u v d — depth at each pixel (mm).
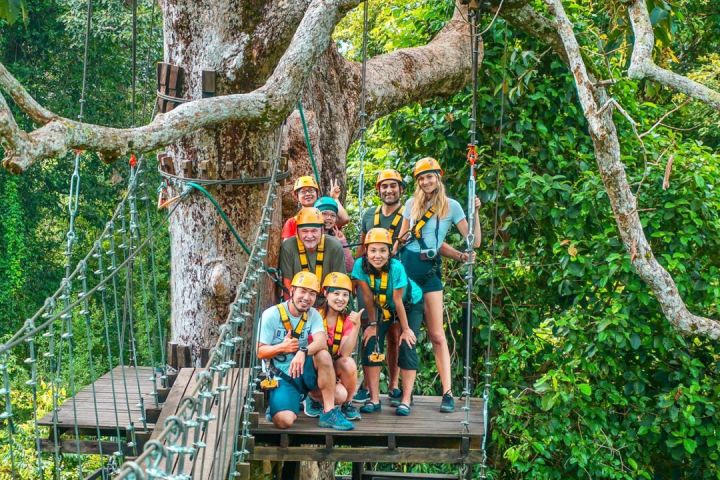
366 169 12359
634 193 10141
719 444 9906
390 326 6621
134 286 20734
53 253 21734
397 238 6434
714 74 14023
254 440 5941
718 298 10023
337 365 5992
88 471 13875
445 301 10773
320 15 6406
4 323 20016
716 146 14773
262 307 6879
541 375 10938
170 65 7152
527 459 10328
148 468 3166
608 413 10422
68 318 5320
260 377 6230
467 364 6176
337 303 5816
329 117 9125
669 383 10312
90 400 6555
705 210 9906
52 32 20469
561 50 9031
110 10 20125
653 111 12250
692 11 14203
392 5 14875
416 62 10219
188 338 7273
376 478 9055
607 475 10008
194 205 7168
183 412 3443
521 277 11430
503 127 11227
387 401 6742
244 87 7219
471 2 7793
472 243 6301
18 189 20797
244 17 7129
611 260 9609
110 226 6059
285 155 7324
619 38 9227
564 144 11422
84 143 4645
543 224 10883
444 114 11133
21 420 16984
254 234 7160
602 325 9664
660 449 10680
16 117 20531
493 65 10914
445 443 6059
